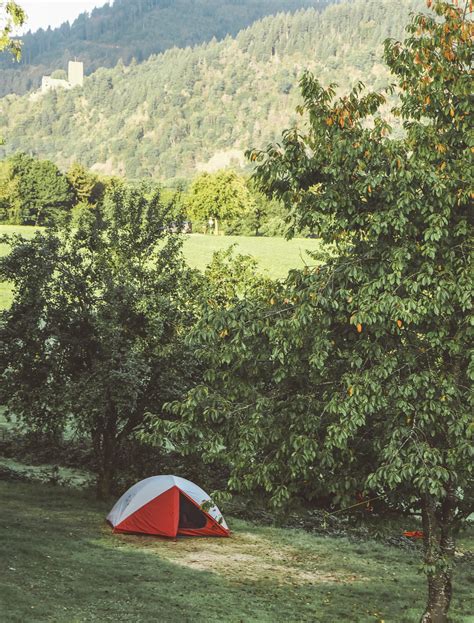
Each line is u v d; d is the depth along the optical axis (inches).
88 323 1029.8
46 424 1059.3
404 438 507.8
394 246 510.0
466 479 535.2
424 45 530.0
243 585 772.0
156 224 1086.4
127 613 599.2
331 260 550.3
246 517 1123.3
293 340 514.6
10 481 1148.5
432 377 503.2
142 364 955.3
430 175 489.1
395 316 485.4
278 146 547.2
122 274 1038.4
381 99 545.6
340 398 514.0
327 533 1082.1
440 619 570.6
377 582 848.3
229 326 531.5
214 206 6112.2
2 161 6943.9
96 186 7303.2
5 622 514.9
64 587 642.2
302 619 671.1
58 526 892.0
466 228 504.4
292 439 524.1
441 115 544.1
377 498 576.1
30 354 1011.9
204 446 550.9
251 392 561.9
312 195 538.0
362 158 518.9
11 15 687.7
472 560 1014.4
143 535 937.5
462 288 480.1
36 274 1014.4
